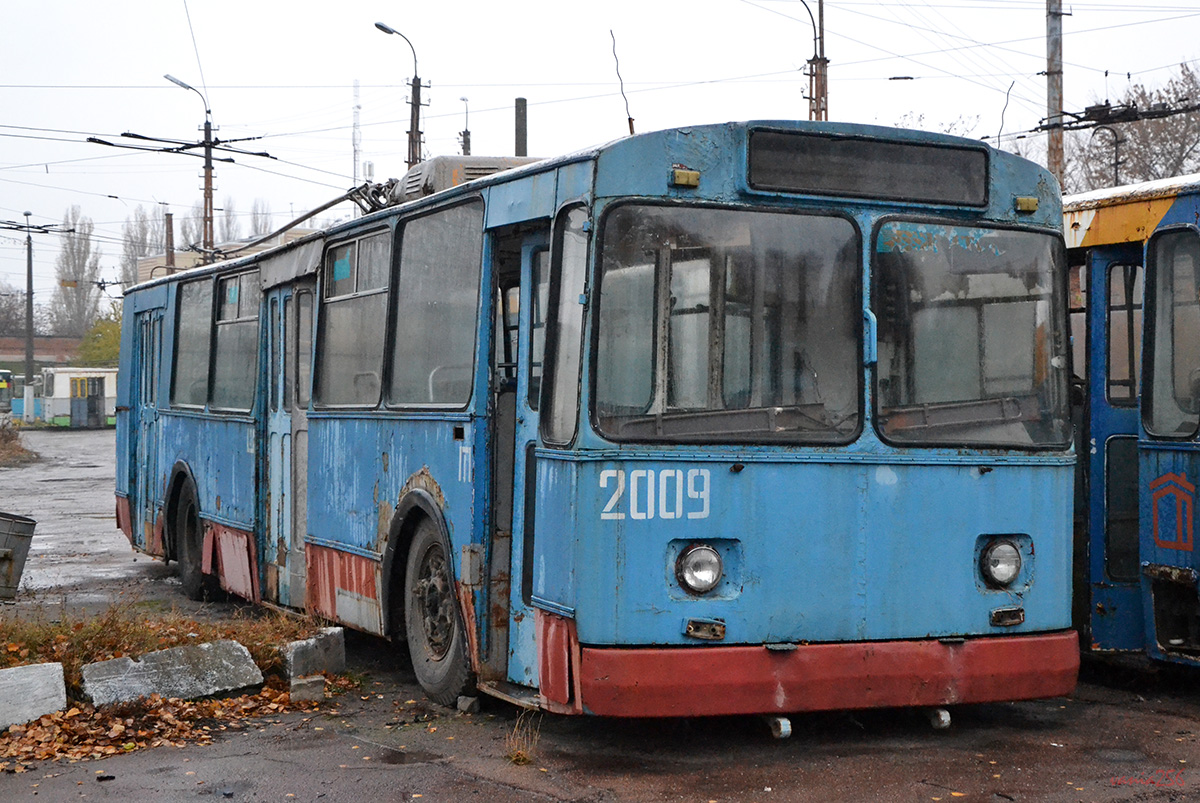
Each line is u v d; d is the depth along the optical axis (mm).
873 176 6621
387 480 8680
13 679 7250
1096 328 8430
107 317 74562
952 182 6773
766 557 6281
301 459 10570
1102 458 8367
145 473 15148
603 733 7023
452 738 7059
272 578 11062
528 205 7031
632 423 6215
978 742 6785
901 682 6398
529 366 7074
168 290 14523
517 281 7648
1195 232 7734
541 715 7504
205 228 40469
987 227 6848
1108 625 8312
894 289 6617
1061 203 7078
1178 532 7719
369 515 8961
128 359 16188
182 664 7922
